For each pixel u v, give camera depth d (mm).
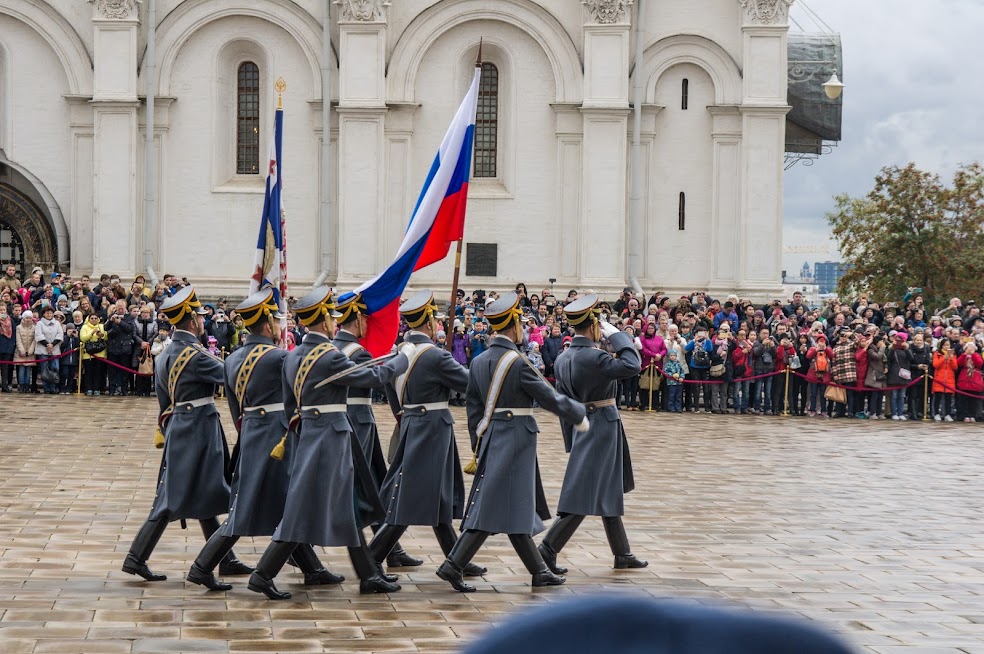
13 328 27500
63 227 36062
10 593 9383
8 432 20297
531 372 10086
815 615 9250
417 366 10414
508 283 36438
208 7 35781
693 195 36281
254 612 9047
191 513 10078
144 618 8727
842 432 24062
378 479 11078
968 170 51188
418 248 13273
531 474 10141
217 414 10359
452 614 9125
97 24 35375
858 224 52062
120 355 26906
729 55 35781
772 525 13430
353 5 35062
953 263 49781
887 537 12836
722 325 27578
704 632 1062
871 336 27391
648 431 23281
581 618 1069
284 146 36188
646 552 11789
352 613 9102
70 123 35969
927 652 8219
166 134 36094
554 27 35625
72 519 12742
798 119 41031
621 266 35812
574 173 36062
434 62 36000
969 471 18453
